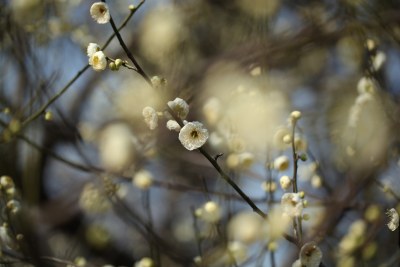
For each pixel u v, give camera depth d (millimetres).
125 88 1713
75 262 1472
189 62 1751
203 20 1934
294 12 1884
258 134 1453
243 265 1400
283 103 1585
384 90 1532
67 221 2053
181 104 1175
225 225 1400
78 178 2135
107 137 1651
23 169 1712
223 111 1508
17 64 1657
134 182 1524
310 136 1741
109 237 1890
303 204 1163
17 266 1429
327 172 1690
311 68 1939
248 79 1572
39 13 1690
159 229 2123
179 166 1775
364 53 1531
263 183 1412
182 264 1461
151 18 1739
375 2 1654
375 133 1529
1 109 1523
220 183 1487
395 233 1623
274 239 1344
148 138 1618
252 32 1627
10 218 1361
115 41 1875
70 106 1967
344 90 1839
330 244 1522
